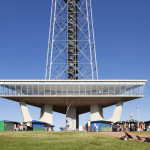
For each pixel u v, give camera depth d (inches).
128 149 1147.9
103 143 1341.0
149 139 1417.3
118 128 2454.5
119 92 3307.1
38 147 1161.4
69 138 1608.0
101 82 3312.0
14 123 2709.2
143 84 3324.3
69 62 3865.7
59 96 3289.9
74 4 3969.0
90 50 3690.9
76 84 3309.5
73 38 3831.2
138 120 2546.8
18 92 3282.5
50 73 3575.3
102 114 3818.9
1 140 1451.8
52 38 3715.6
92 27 3801.7
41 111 3715.6
